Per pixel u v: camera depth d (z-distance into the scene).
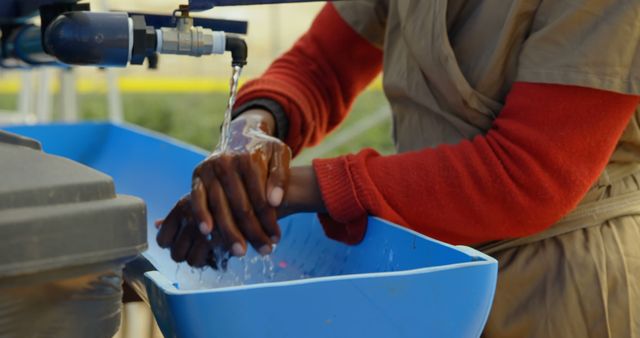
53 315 0.62
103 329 0.66
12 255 0.57
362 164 1.02
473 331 0.76
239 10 5.27
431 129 1.21
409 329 0.72
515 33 1.07
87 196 0.61
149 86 5.91
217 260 1.07
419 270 0.72
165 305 0.67
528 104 1.01
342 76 1.47
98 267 0.62
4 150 0.67
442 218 1.00
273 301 0.67
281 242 1.20
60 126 1.95
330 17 1.47
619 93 0.99
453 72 1.10
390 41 1.29
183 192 1.51
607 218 1.13
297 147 1.38
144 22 0.78
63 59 0.76
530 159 0.99
